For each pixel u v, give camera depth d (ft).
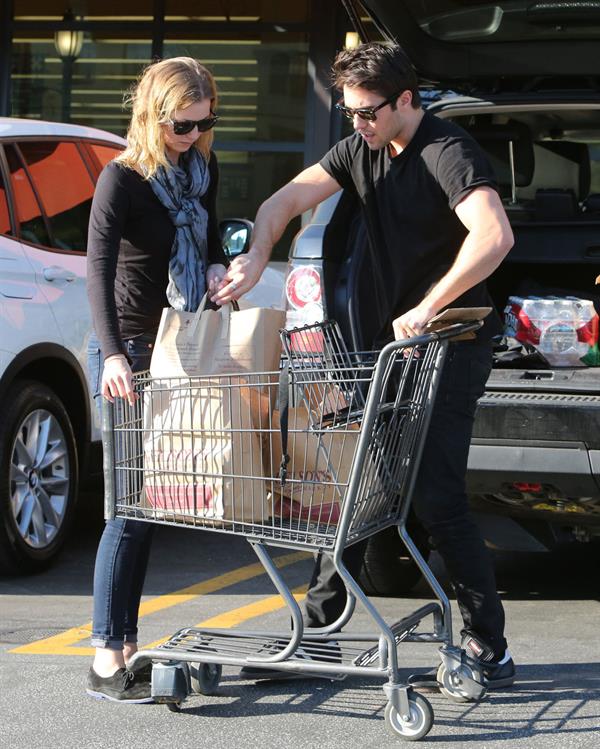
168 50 104.94
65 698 36.55
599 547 56.80
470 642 36.68
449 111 48.96
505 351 45.47
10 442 49.90
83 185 57.72
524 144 53.57
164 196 35.78
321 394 33.14
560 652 40.68
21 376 53.06
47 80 106.42
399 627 35.27
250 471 33.24
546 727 33.83
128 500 35.27
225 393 33.12
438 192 34.83
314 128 103.40
